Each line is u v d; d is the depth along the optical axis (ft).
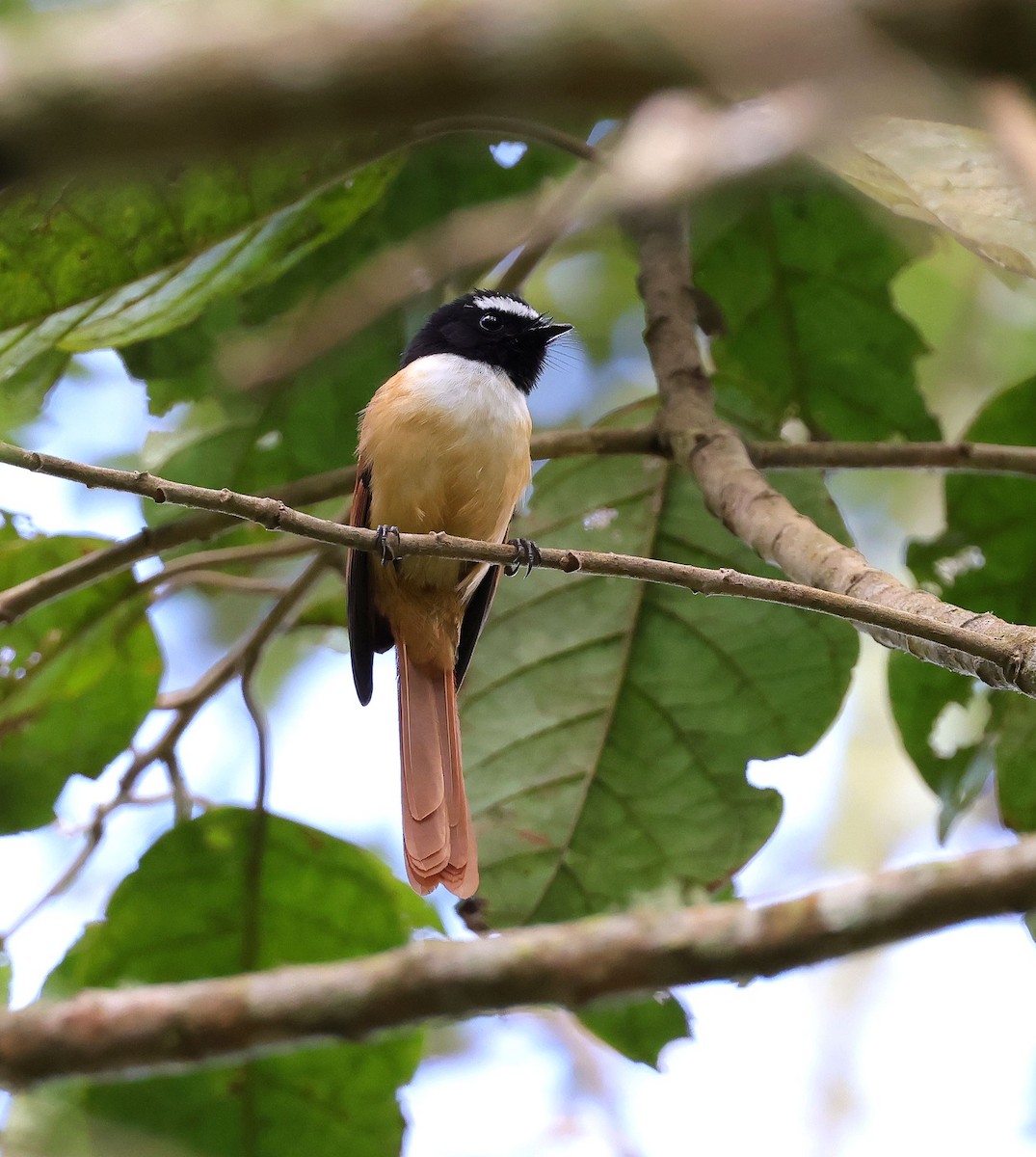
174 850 28.19
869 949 12.88
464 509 30.48
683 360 29.58
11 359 25.82
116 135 5.08
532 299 42.78
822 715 29.78
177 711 30.09
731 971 13.20
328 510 35.24
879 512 44.21
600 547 31.01
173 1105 26.68
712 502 26.17
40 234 24.38
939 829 29.22
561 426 42.73
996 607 30.76
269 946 28.66
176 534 27.86
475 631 31.58
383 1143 27.45
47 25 5.45
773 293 33.50
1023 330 42.86
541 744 30.19
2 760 30.83
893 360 33.68
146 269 25.43
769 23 5.02
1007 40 4.95
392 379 31.53
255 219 25.11
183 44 5.02
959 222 17.94
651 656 30.40
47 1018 14.28
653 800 29.76
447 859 27.89
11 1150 25.45
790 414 34.42
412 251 10.80
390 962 14.15
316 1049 26.76
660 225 30.25
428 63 5.06
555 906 29.37
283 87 5.08
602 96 5.18
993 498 30.32
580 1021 27.45
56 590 27.04
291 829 28.35
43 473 19.22
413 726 29.91
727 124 6.97
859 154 18.01
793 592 19.69
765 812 29.66
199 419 34.06
